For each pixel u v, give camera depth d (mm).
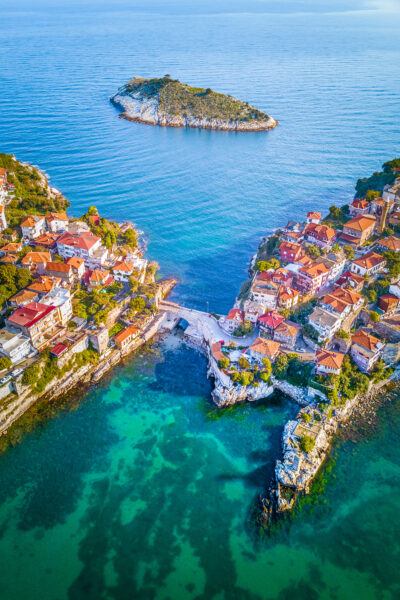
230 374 117438
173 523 88875
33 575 80312
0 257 142625
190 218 198000
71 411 112312
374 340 121000
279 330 125688
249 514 90688
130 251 167750
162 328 140000
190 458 101438
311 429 105500
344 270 151625
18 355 113000
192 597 78000
